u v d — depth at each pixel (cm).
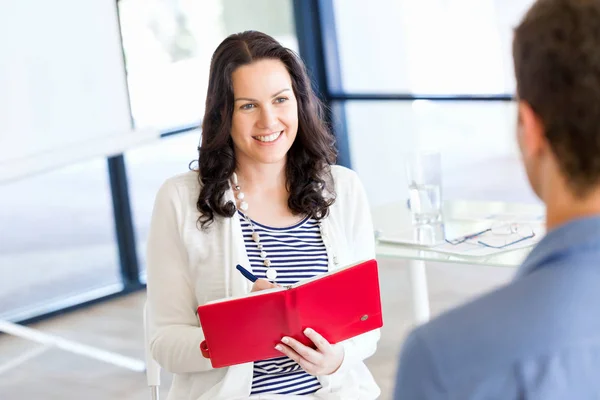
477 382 82
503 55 505
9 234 502
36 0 416
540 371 80
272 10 586
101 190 523
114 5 444
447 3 528
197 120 544
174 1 532
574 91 81
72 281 521
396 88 572
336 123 612
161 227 235
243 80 228
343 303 207
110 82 445
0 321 441
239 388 219
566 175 84
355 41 589
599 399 79
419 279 330
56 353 455
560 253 84
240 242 232
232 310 199
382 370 393
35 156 419
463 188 549
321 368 211
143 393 403
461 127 541
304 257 235
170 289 232
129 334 475
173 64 532
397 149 580
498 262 259
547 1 84
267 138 229
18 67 412
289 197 239
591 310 81
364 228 246
